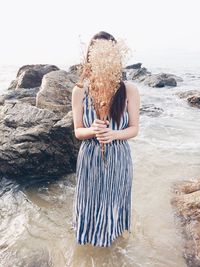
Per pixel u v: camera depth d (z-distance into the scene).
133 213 4.25
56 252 3.58
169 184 5.04
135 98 3.10
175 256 3.49
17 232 3.93
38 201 4.63
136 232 3.88
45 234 3.88
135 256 3.50
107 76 2.74
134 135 3.13
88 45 2.87
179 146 6.79
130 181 3.39
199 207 4.25
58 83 8.00
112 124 3.03
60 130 5.28
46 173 5.34
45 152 5.26
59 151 5.34
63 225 4.05
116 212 3.32
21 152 5.18
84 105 3.03
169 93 14.24
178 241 3.72
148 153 6.33
